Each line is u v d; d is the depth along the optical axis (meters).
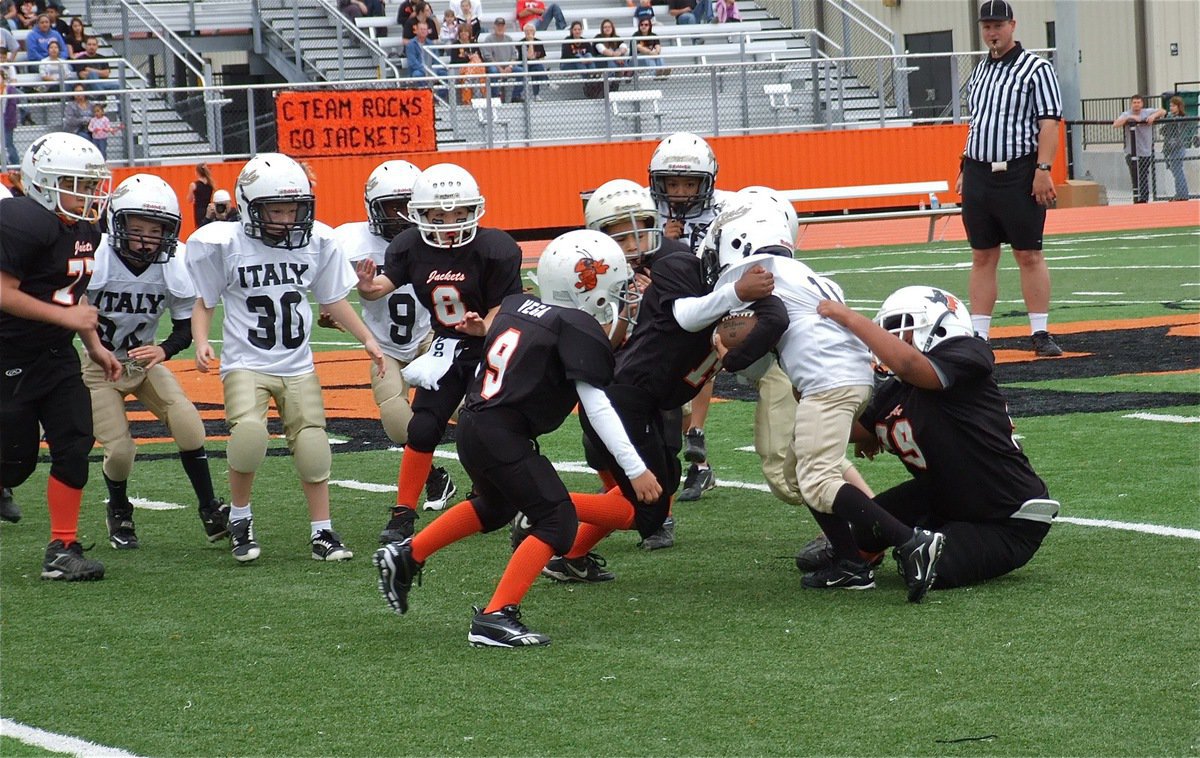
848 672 8.84
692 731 7.96
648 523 11.17
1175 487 13.56
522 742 7.89
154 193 12.71
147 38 49.75
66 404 12.01
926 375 10.40
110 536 13.25
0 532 14.03
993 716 8.00
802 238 46.41
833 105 50.12
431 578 11.70
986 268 22.30
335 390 22.23
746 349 10.58
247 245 12.62
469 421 10.03
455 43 51.09
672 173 14.15
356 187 45.09
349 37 51.81
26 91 44.22
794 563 11.77
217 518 13.19
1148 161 53.16
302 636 10.11
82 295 12.38
